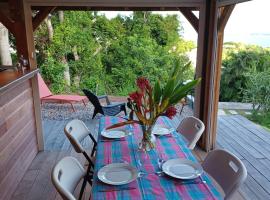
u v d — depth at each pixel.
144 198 1.41
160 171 1.68
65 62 7.42
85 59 7.43
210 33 3.36
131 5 3.48
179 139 2.21
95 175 1.65
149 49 7.43
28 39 3.42
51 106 6.07
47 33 7.23
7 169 2.58
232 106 5.68
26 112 3.23
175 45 7.57
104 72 7.55
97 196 1.43
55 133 4.36
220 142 3.96
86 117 5.23
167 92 1.81
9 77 2.76
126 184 1.54
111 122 2.63
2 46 7.05
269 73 4.73
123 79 7.55
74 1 3.42
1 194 2.42
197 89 3.70
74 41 7.27
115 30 7.36
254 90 4.92
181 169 1.69
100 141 2.18
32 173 3.08
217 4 3.16
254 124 4.77
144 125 1.92
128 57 7.46
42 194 2.68
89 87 7.55
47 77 7.40
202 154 3.58
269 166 3.19
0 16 3.32
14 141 2.79
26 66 3.43
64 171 1.71
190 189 1.49
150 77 7.43
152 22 7.43
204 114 3.65
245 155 3.51
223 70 5.59
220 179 1.77
